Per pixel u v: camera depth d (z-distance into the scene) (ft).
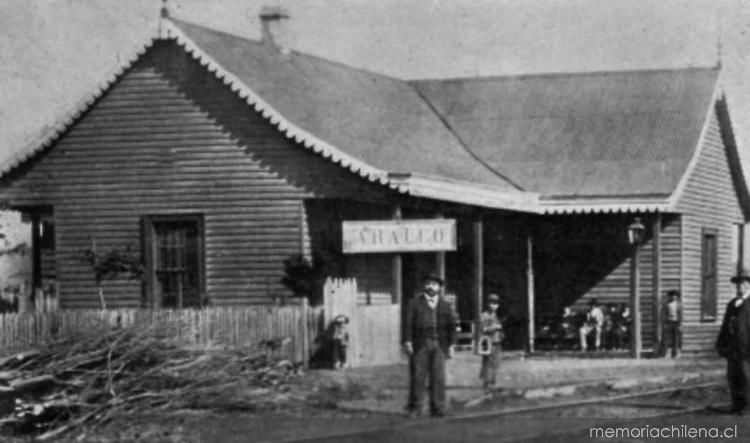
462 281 127.44
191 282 107.55
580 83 139.85
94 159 108.99
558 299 129.90
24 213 119.24
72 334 67.41
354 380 83.97
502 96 140.15
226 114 106.63
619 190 121.49
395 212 102.06
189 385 67.10
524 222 129.08
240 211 106.32
